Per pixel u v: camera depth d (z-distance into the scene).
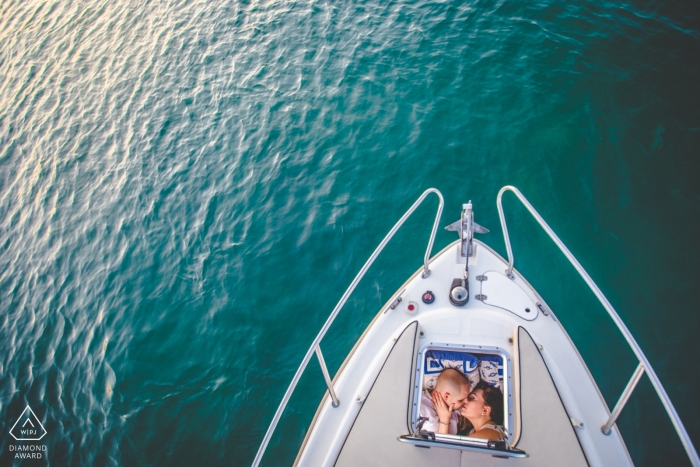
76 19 16.28
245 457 6.34
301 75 11.02
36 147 12.17
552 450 3.72
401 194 8.49
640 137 7.94
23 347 8.52
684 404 5.56
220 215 9.15
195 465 6.36
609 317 6.40
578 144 8.14
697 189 7.21
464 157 8.59
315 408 6.61
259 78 11.33
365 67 10.64
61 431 7.16
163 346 7.71
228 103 11.03
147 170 10.43
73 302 8.88
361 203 8.55
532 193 7.82
